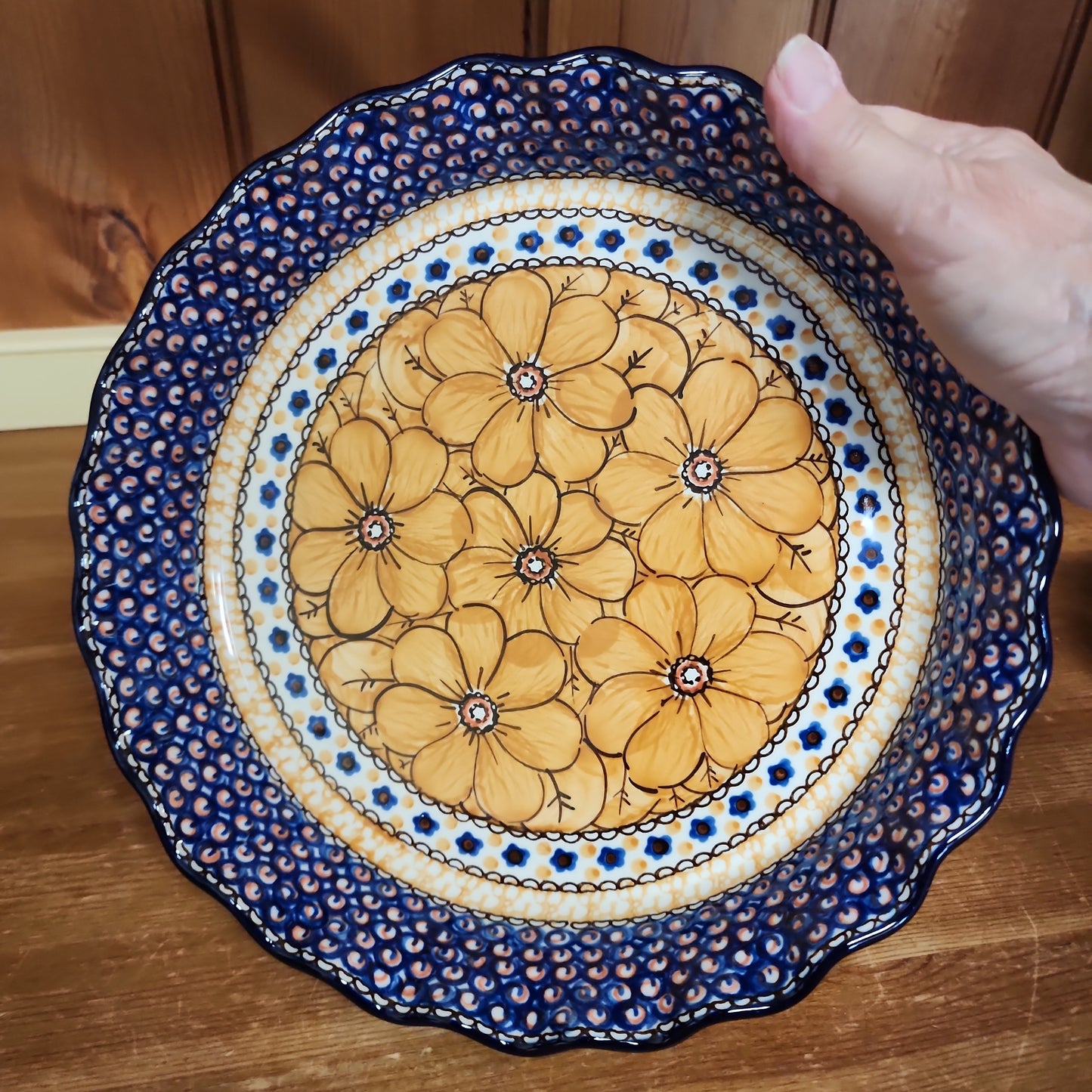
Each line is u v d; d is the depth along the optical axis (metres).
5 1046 0.39
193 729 0.42
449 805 0.45
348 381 0.44
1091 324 0.34
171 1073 0.39
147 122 0.64
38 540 0.65
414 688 0.45
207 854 0.41
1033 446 0.36
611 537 0.45
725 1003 0.38
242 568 0.44
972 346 0.37
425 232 0.43
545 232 0.43
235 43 0.61
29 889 0.45
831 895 0.40
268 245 0.40
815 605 0.44
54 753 0.51
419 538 0.45
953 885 0.47
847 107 0.32
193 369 0.41
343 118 0.38
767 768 0.44
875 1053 0.40
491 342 0.44
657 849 0.44
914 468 0.43
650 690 0.45
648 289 0.44
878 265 0.39
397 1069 0.39
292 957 0.40
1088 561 0.65
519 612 0.45
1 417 0.75
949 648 0.41
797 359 0.43
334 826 0.44
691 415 0.45
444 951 0.41
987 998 0.42
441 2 0.60
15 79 0.61
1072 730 0.54
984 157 0.37
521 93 0.38
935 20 0.63
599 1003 0.39
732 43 0.63
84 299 0.72
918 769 0.40
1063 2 0.63
